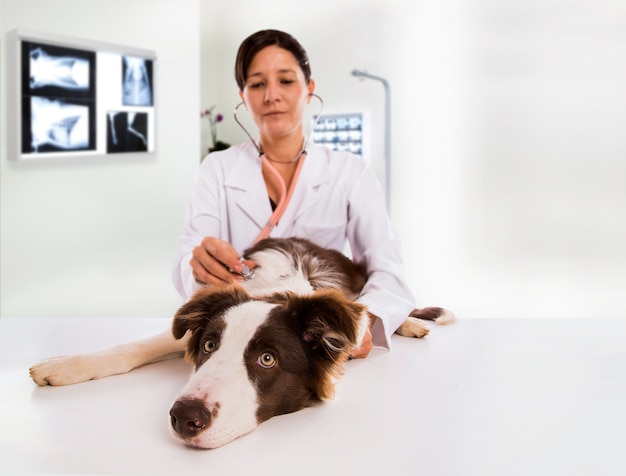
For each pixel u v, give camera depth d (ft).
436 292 14.30
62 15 9.61
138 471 2.52
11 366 3.96
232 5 16.28
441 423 3.05
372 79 14.64
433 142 14.29
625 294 13.21
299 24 15.42
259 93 5.01
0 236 9.02
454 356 4.23
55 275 9.86
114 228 10.78
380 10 14.42
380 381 3.70
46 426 2.99
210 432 2.74
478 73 13.78
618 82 12.75
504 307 13.66
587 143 13.10
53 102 9.48
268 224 5.11
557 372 3.89
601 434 2.92
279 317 3.30
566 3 12.91
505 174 13.79
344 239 5.45
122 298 11.04
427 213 14.49
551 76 13.20
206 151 16.57
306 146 5.27
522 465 2.59
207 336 3.31
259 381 3.10
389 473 2.51
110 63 10.36
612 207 13.10
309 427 3.01
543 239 13.64
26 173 9.30
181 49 11.73
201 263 4.22
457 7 13.76
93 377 3.72
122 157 10.79
